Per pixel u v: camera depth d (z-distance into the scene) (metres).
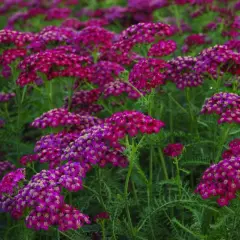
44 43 8.49
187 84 7.22
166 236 6.36
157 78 6.34
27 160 6.12
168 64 6.91
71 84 7.73
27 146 8.65
